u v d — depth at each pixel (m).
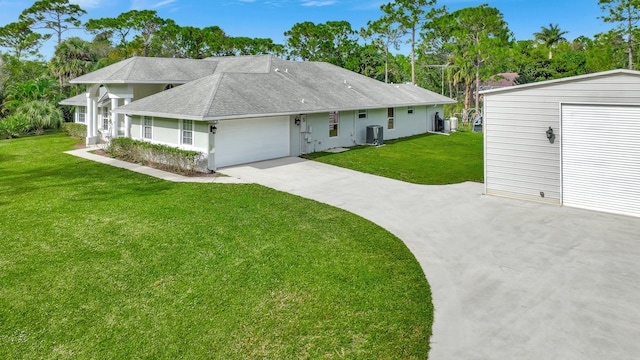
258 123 17.11
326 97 20.44
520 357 4.85
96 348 5.08
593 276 6.89
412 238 8.73
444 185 13.56
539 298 6.19
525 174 11.62
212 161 15.30
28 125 26.42
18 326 5.54
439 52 47.31
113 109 19.23
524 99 11.38
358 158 18.33
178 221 9.70
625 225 9.39
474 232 9.09
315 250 8.04
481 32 41.28
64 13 50.91
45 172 15.55
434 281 6.79
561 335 5.25
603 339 5.15
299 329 5.44
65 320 5.68
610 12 37.72
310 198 11.80
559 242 8.43
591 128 10.41
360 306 6.00
